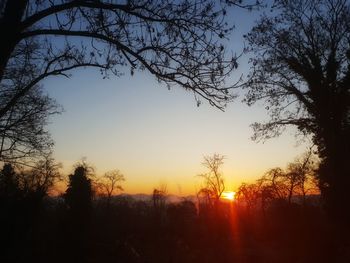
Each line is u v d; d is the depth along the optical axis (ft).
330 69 86.74
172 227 227.20
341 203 85.81
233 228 218.59
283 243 129.18
